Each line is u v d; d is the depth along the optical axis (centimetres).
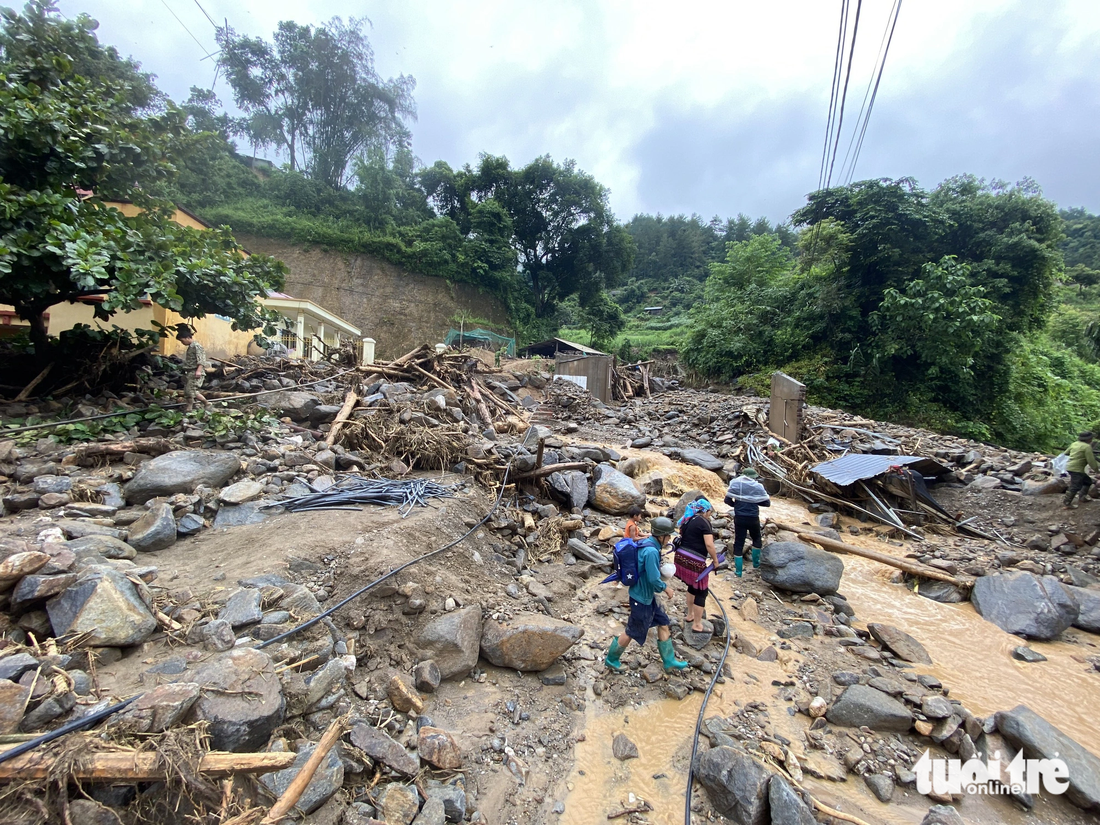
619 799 368
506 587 555
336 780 290
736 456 1171
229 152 3862
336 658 368
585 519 761
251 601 363
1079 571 707
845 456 1023
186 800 238
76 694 264
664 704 458
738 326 2334
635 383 2164
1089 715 468
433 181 4238
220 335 1235
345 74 3741
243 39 3622
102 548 394
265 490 568
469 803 334
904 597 674
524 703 435
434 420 859
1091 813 364
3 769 211
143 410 681
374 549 474
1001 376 1883
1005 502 902
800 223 2100
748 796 350
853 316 1969
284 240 3466
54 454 548
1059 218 1828
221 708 268
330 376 1124
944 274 1703
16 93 673
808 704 459
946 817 338
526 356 3394
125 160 784
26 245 582
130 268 620
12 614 305
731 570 694
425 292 3666
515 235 4312
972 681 508
